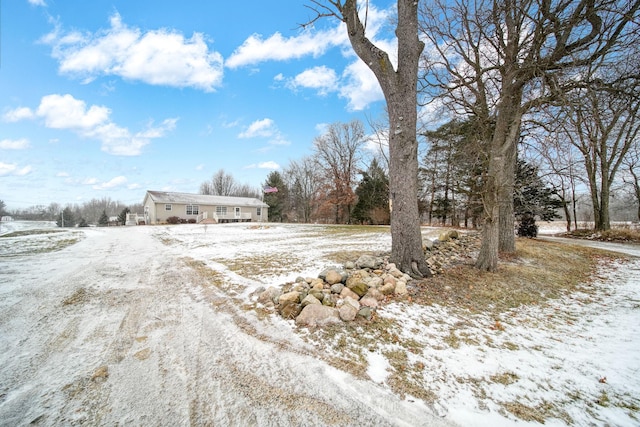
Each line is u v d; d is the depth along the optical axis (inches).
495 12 231.6
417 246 200.2
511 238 307.9
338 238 480.1
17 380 87.1
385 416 74.8
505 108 222.2
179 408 75.8
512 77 217.8
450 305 156.0
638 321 147.9
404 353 106.3
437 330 126.6
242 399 79.7
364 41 200.2
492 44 256.7
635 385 92.7
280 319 133.7
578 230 660.1
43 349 107.1
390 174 207.0
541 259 288.7
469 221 1118.4
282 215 1660.9
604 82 194.2
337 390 84.4
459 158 350.9
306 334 118.7
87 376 89.7
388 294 162.7
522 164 417.4
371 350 107.2
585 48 192.5
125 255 324.8
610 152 600.4
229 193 2143.2
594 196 636.1
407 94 194.2
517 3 219.9
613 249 418.3
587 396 86.9
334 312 132.6
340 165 1222.9
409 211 198.2
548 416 77.7
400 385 87.5
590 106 188.1
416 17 195.3
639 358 109.8
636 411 80.4
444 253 273.9
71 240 486.3
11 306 154.0
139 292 180.1
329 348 107.8
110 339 115.4
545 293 190.5
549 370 100.3
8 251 356.8
